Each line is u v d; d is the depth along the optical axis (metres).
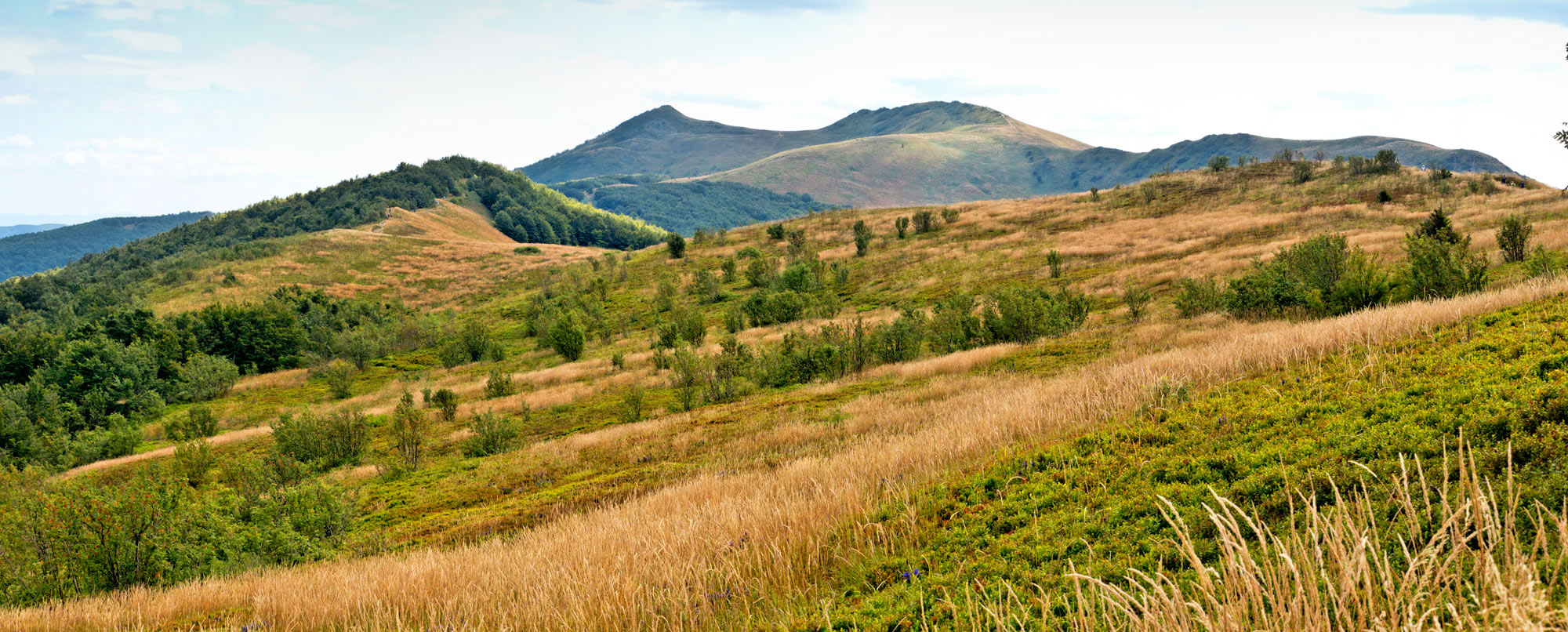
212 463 28.80
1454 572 3.45
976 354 25.55
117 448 41.59
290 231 171.62
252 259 127.50
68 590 11.09
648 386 35.94
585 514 13.57
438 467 24.34
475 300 100.19
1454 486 4.47
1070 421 9.66
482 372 53.47
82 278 148.88
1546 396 5.56
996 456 8.64
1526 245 24.69
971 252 68.06
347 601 7.80
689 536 7.68
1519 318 9.09
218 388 59.31
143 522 11.78
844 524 7.26
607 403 33.22
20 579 10.99
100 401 53.25
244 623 7.90
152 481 12.86
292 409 48.59
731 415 23.48
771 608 5.70
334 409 45.47
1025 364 22.42
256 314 72.38
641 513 10.70
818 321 50.19
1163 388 9.58
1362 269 19.52
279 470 23.66
